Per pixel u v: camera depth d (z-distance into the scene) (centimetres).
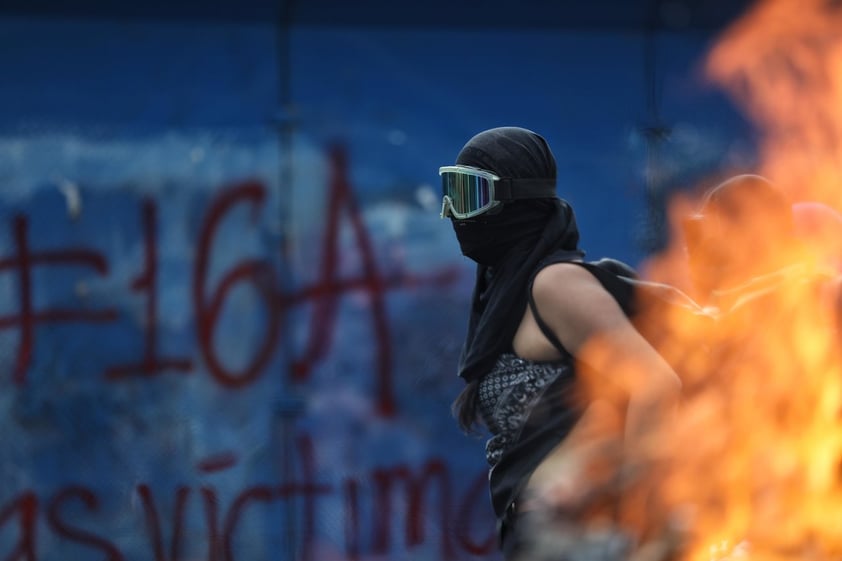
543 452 885
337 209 1812
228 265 1795
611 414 882
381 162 1822
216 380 1786
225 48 1789
